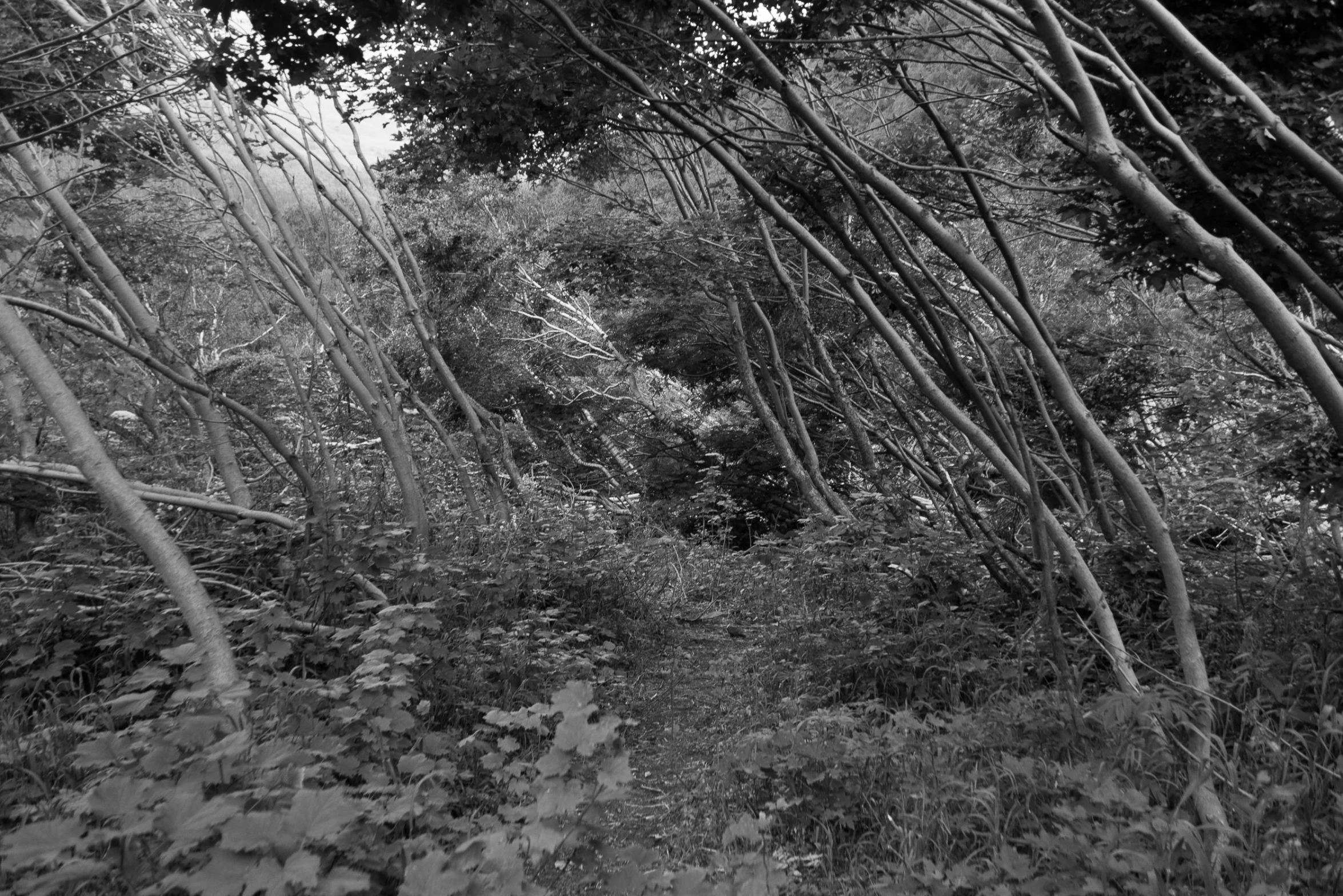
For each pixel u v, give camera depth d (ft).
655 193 41.34
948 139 15.48
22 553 18.80
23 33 19.06
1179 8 15.33
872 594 19.98
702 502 45.62
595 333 66.18
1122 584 17.21
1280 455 19.35
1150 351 33.55
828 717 13.48
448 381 29.45
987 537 18.43
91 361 22.21
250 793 7.36
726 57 17.39
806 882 10.43
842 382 35.96
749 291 33.35
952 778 11.14
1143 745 10.93
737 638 25.75
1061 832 9.20
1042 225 25.54
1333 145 15.16
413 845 8.32
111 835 6.32
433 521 26.81
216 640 10.83
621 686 19.33
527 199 62.64
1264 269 15.11
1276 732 10.96
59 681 14.84
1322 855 8.93
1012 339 30.81
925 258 33.53
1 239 19.67
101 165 21.95
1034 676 15.70
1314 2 14.15
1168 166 15.46
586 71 16.89
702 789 13.82
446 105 17.93
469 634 16.83
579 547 26.35
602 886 8.43
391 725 10.81
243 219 23.47
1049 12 10.12
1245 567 16.58
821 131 12.18
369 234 29.07
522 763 9.65
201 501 17.54
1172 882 8.47
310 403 29.66
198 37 21.15
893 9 16.75
